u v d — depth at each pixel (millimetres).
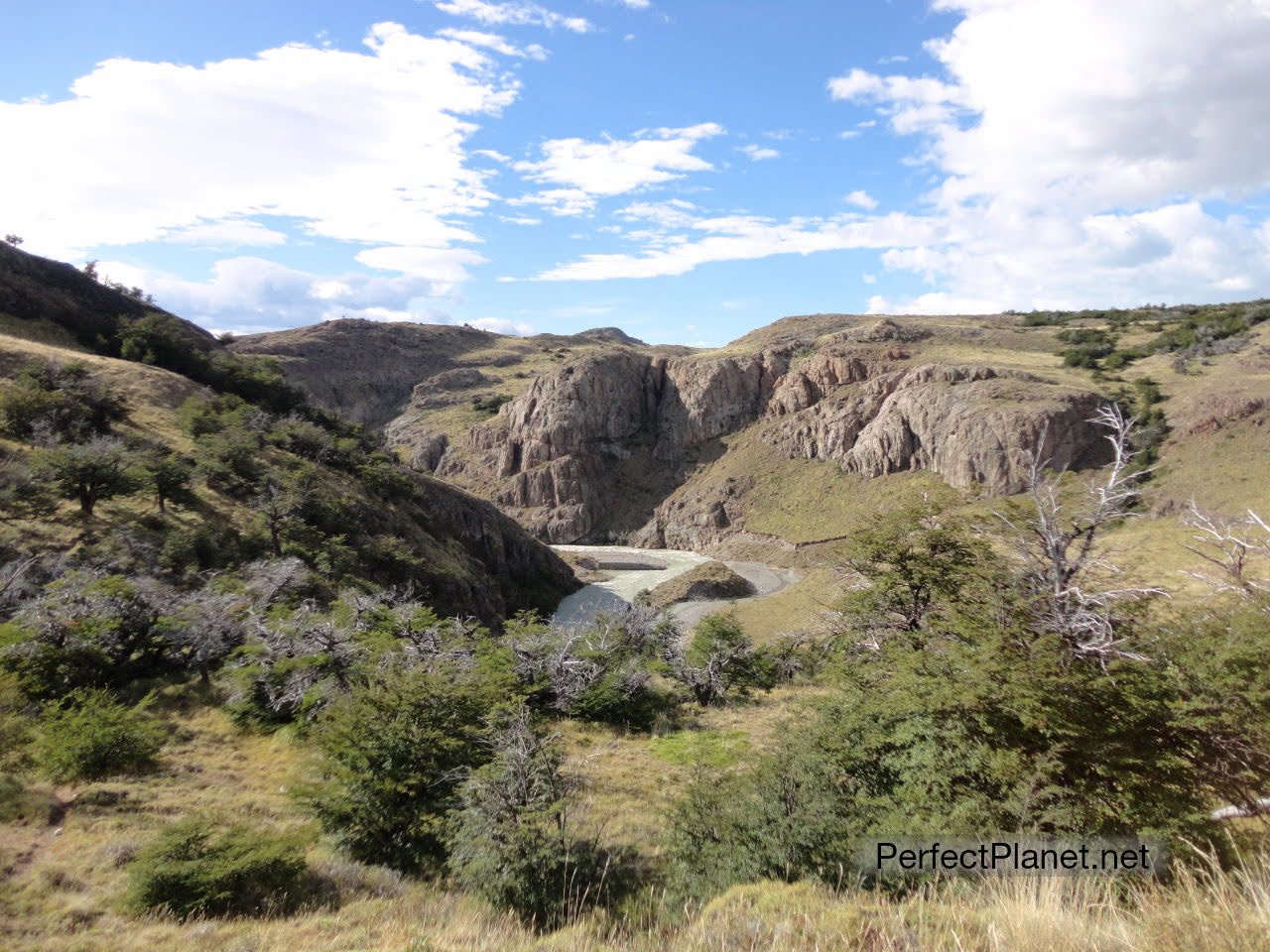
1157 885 6785
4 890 11516
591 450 139250
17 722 19672
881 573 17859
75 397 50188
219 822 14125
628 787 19531
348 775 15398
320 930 10289
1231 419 71938
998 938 5062
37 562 33125
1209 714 9250
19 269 77625
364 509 59312
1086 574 12203
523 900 11531
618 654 33375
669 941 7457
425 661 23688
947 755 10344
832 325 179250
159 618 28312
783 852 10797
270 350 183625
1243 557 12000
